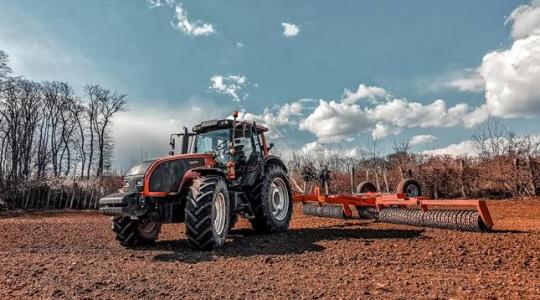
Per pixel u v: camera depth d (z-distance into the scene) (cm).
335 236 570
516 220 709
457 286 300
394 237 540
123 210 485
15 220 1166
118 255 471
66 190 2002
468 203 559
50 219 1199
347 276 341
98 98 3491
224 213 532
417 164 1666
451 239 506
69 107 3344
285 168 741
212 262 416
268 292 289
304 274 350
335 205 830
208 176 527
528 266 369
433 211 609
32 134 3059
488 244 465
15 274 352
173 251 495
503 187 1417
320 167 1802
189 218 484
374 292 286
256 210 632
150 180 510
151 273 358
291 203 700
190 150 694
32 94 3075
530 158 1343
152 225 575
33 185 1998
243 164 639
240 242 551
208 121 665
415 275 342
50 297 280
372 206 753
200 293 288
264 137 743
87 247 551
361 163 1977
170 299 274
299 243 526
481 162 1551
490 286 298
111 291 295
